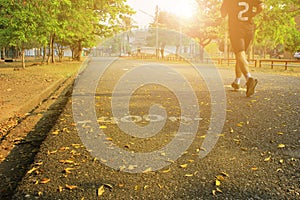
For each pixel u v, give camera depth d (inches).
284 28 1028.5
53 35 1059.3
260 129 174.9
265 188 101.2
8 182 121.3
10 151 159.8
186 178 109.8
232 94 323.3
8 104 278.5
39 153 141.0
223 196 96.3
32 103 301.0
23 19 412.8
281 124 185.0
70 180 110.3
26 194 101.3
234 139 156.8
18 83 454.0
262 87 394.0
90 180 109.9
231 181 106.7
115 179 110.3
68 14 641.0
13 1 398.0
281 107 241.0
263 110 230.2
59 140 161.0
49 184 107.7
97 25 1333.7
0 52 1851.6
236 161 125.6
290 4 973.8
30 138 181.8
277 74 667.4
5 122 224.1
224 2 308.5
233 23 298.4
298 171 114.1
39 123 221.9
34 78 534.9
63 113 234.1
